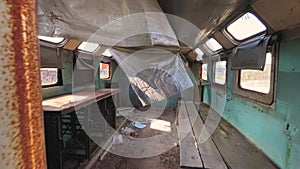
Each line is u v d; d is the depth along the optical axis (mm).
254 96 3020
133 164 2846
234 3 1737
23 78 306
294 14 1796
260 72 2941
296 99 2059
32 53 325
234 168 2381
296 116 2055
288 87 2195
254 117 3086
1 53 274
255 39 2812
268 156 2619
